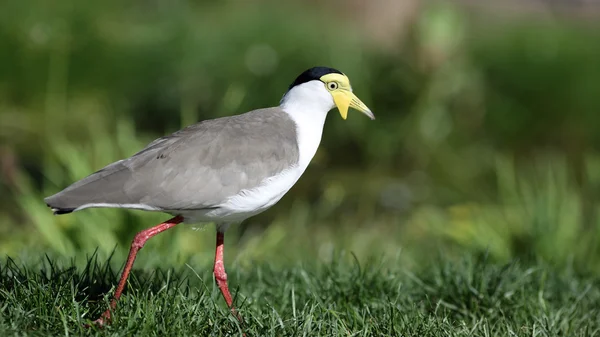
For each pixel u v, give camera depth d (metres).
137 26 19.81
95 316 7.79
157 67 18.47
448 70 18.19
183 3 20.66
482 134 18.34
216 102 17.52
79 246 11.02
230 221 8.29
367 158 17.25
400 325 8.14
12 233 12.19
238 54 18.08
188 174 7.77
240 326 7.77
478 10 24.12
